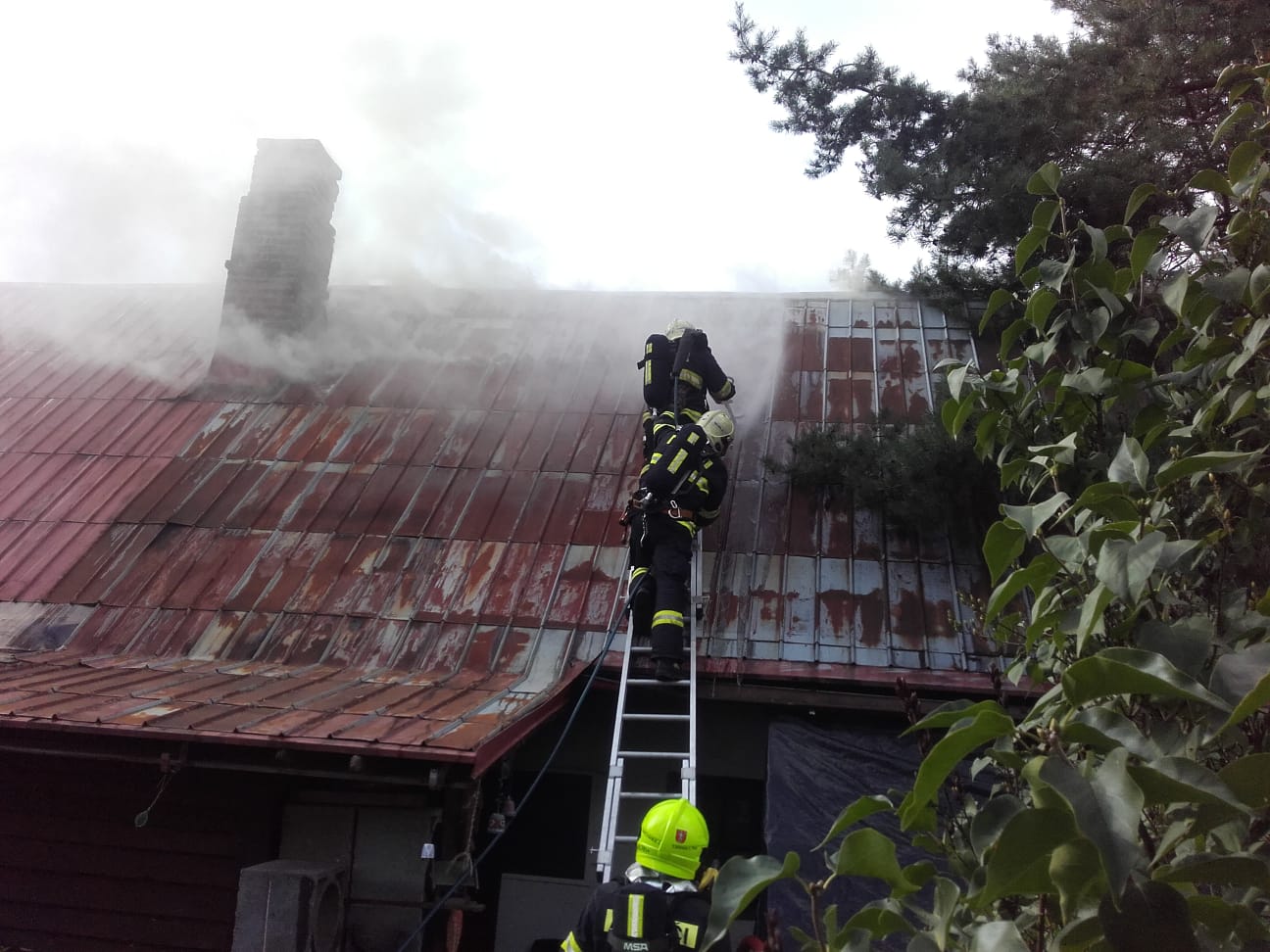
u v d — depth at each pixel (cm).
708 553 581
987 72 601
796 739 505
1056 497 198
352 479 667
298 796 495
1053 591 214
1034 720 199
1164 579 209
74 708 438
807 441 609
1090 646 222
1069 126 540
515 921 546
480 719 439
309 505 645
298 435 719
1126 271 270
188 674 504
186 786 507
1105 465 275
